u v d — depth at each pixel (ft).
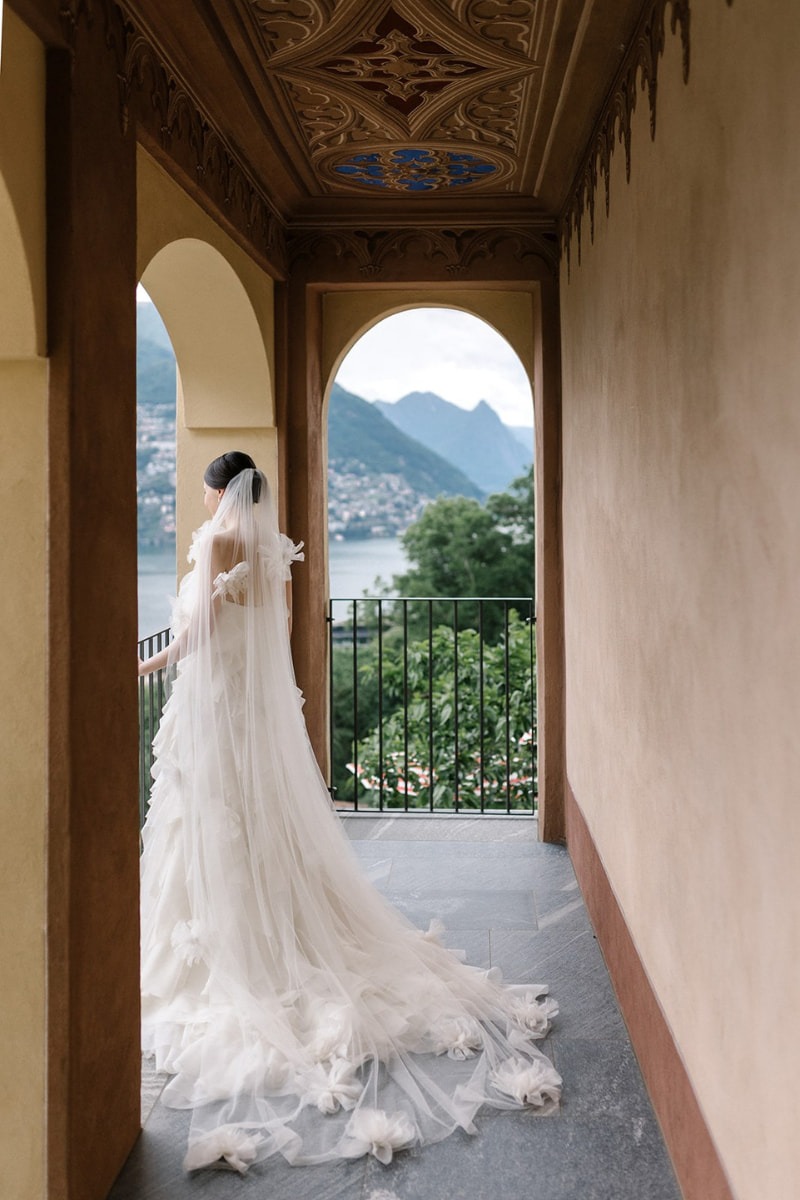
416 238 15.98
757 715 5.52
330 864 11.34
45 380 7.06
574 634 14.79
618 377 10.27
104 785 7.80
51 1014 7.17
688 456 7.14
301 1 9.09
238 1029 9.83
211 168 11.19
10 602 7.15
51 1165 7.18
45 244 6.99
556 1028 10.41
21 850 7.17
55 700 7.13
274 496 15.62
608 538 11.13
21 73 6.62
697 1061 7.13
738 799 5.94
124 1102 8.24
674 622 7.67
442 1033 10.03
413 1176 8.05
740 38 5.69
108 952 7.89
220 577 10.82
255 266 14.38
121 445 8.14
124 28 8.18
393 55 10.27
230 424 15.40
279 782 10.82
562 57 10.21
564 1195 7.78
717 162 6.23
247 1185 7.95
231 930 10.27
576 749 14.66
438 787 23.93
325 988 10.36
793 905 4.96
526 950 12.30
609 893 11.40
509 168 13.96
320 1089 9.10
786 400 4.96
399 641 41.96
